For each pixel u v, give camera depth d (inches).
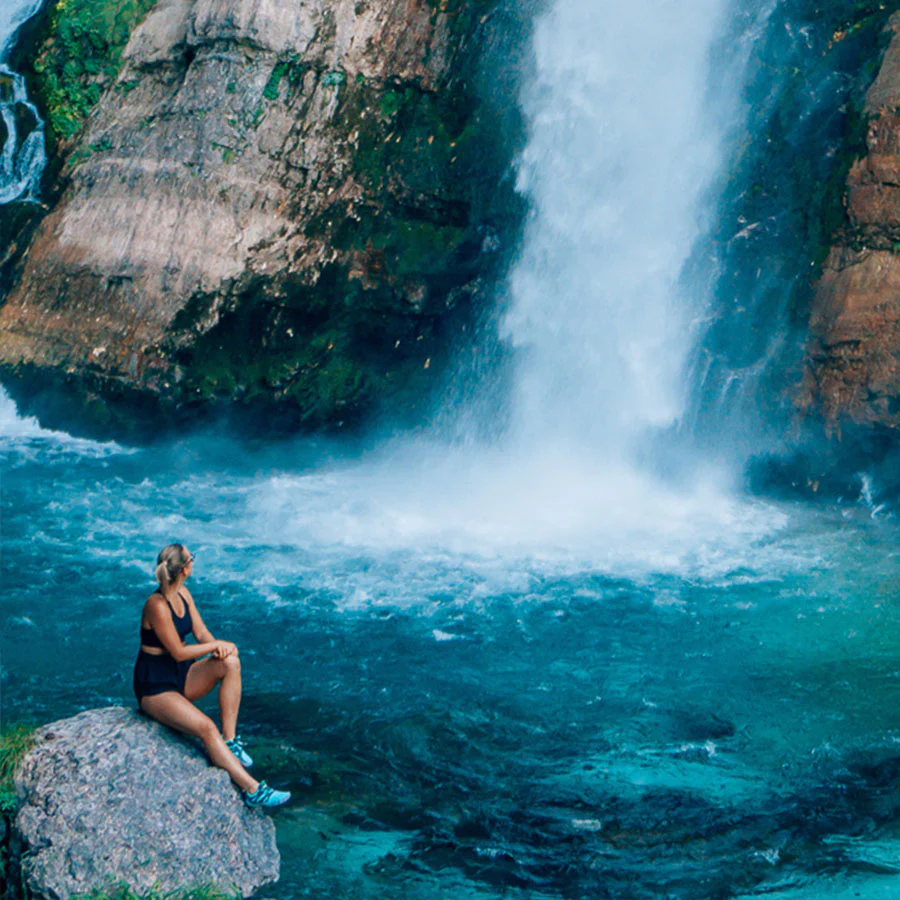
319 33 735.1
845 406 573.3
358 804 309.7
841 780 321.1
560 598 462.3
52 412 728.3
